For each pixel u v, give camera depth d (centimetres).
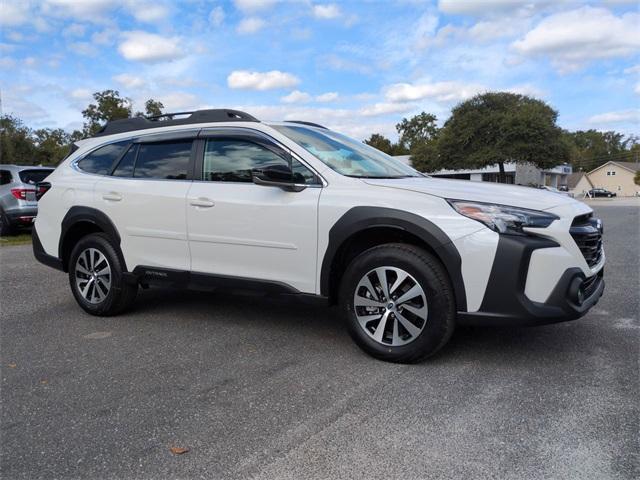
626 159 11175
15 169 1138
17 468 240
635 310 484
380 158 456
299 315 491
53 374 352
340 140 451
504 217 326
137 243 463
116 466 240
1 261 847
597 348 380
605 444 248
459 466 233
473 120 4559
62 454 252
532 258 322
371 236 376
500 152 4338
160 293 592
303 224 379
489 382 322
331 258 371
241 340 418
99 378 344
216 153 433
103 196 481
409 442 254
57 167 543
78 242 500
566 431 260
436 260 342
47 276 713
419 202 346
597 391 306
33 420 286
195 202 426
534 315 320
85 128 4203
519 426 267
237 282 412
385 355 357
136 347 406
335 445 253
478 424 270
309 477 228
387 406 293
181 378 341
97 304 489
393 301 354
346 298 371
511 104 4591
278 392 315
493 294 326
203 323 469
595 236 354
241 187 411
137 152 481
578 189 9462
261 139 414
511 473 227
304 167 391
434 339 341
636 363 349
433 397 302
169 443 259
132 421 283
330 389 318
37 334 443
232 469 236
